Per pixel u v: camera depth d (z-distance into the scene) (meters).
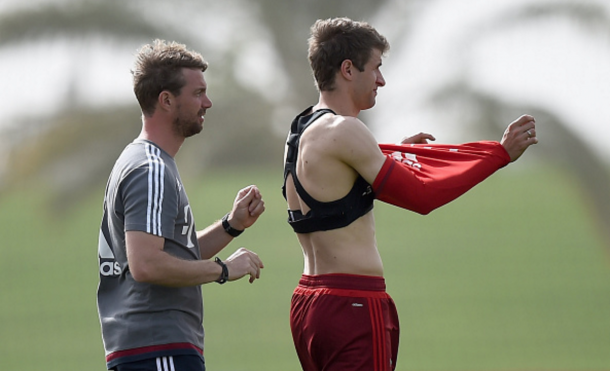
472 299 77.56
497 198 149.50
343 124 13.72
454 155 14.39
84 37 49.06
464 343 56.75
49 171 50.19
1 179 49.97
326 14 57.47
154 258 13.33
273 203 107.50
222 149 57.09
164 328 13.78
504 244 114.06
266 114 57.53
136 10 50.28
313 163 13.90
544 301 75.50
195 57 14.63
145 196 13.55
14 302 83.88
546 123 51.91
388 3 58.22
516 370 47.03
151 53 14.48
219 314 72.62
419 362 50.50
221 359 53.22
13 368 51.00
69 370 49.69
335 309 13.80
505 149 14.36
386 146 14.77
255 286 87.19
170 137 14.55
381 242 117.31
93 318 73.44
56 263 113.75
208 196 120.62
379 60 14.54
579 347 53.78
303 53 57.84
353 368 13.70
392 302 14.40
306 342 14.22
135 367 13.75
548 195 149.00
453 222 133.25
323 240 14.05
